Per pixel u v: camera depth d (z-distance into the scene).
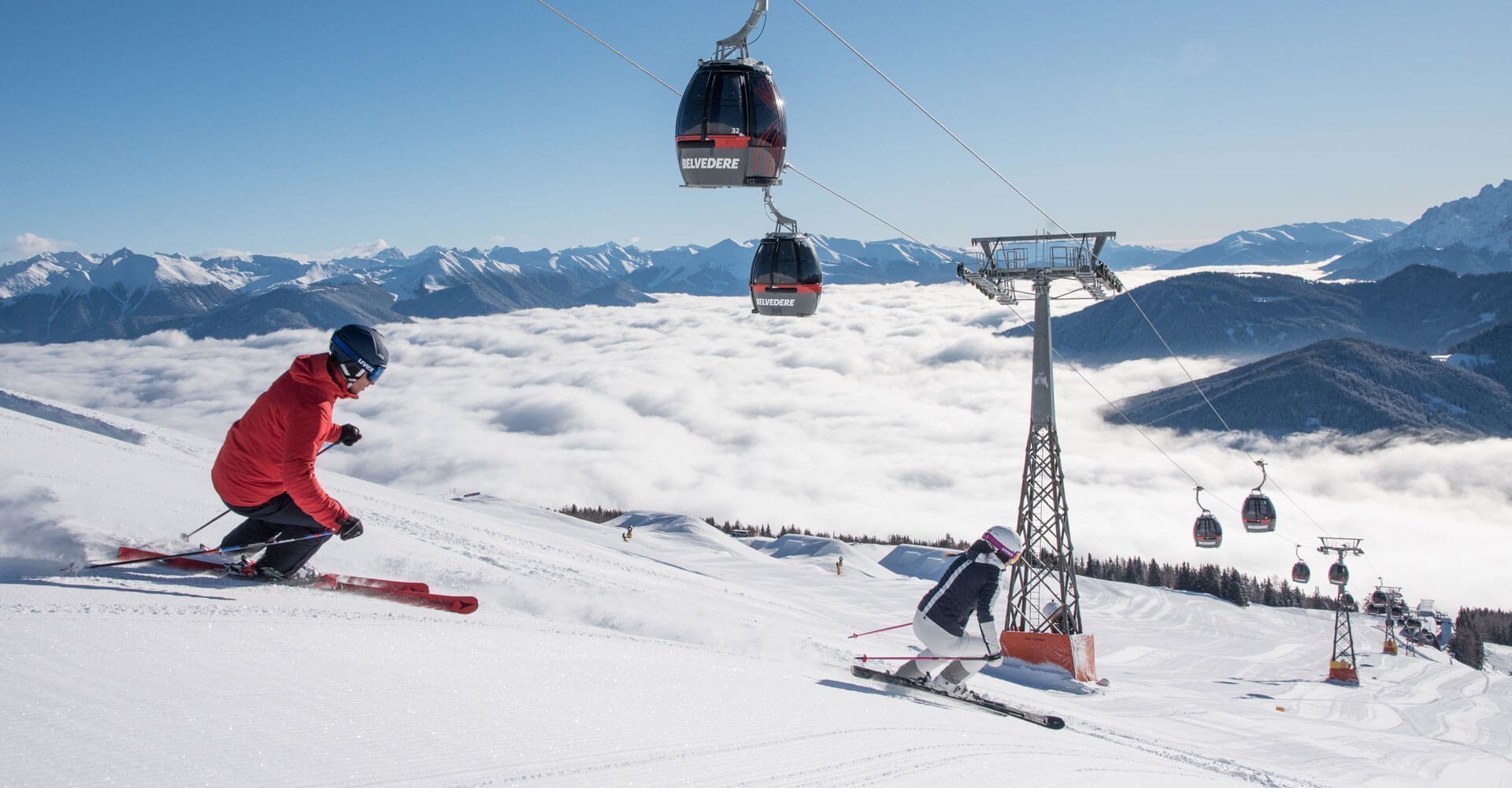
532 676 3.95
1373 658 65.31
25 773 2.12
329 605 4.82
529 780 2.73
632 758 3.14
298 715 2.87
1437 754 17.91
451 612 5.45
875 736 4.32
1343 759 13.55
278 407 4.91
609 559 19.33
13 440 8.51
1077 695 15.75
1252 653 63.25
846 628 18.92
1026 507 20.14
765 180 11.66
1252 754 11.44
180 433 18.19
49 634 3.19
